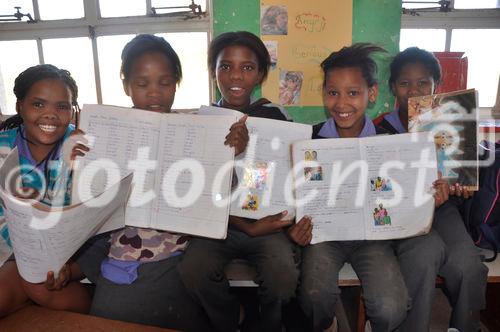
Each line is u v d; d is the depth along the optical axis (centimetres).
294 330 125
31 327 79
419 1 209
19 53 218
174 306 105
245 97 138
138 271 106
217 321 110
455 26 212
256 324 115
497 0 211
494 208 121
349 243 116
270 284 104
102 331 78
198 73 219
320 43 190
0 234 98
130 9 215
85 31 213
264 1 186
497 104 216
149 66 116
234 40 135
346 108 124
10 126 122
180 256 112
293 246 116
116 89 221
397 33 189
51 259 82
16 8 213
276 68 192
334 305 105
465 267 107
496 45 213
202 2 213
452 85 190
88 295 110
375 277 102
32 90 110
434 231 115
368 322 115
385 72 190
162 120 106
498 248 121
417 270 107
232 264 121
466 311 108
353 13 187
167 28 214
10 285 94
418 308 106
